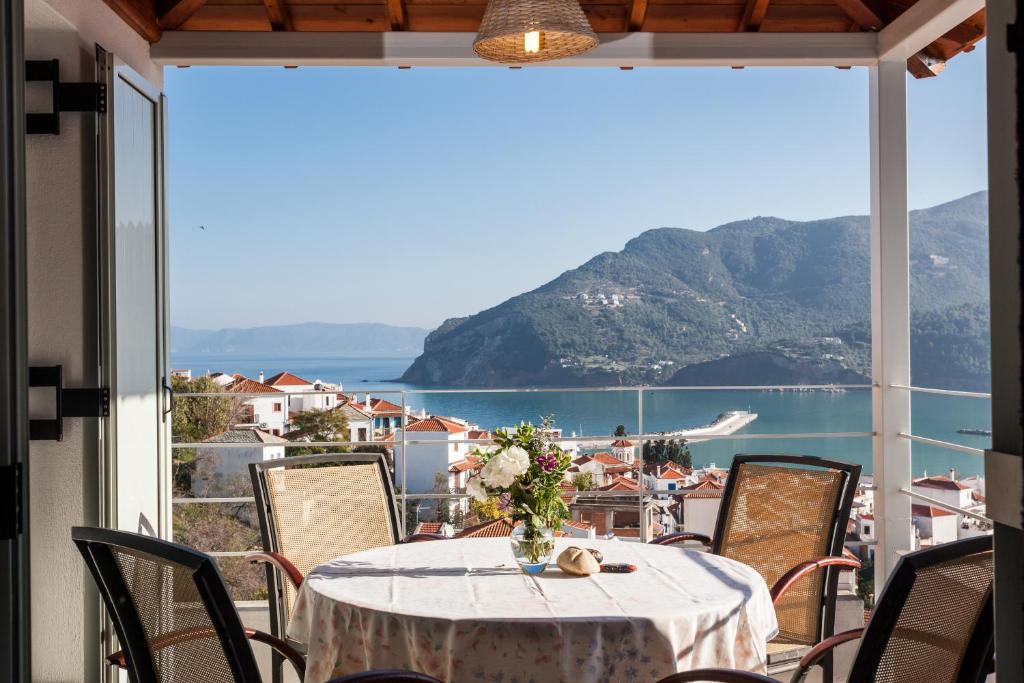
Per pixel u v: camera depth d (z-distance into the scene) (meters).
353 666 2.16
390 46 4.18
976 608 1.65
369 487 3.25
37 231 3.22
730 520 3.17
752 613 2.22
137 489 3.52
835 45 4.22
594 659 2.00
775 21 4.29
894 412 4.22
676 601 2.17
